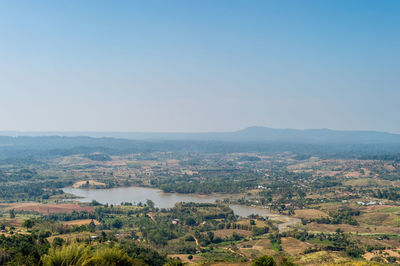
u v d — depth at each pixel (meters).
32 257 114.50
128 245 180.88
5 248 125.69
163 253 199.62
